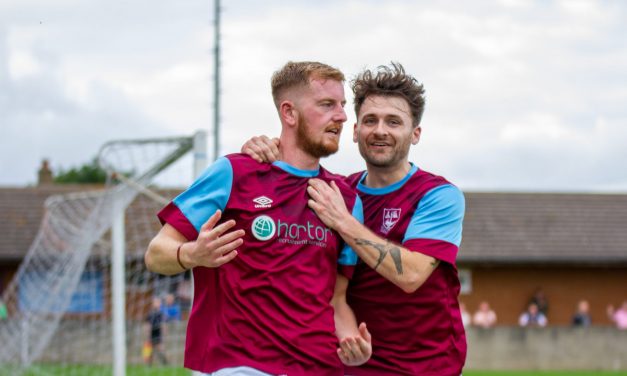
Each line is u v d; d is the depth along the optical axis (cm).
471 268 3425
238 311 499
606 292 3459
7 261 3138
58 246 1761
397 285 571
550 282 3444
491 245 3469
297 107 527
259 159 523
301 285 504
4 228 3297
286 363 495
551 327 2430
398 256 563
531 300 3416
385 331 605
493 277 3428
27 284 1825
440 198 600
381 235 606
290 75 530
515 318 3416
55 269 1697
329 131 528
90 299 2075
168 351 1897
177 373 1791
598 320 3444
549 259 3381
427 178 613
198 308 520
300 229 514
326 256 521
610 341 2431
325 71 528
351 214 557
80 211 1731
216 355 500
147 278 1827
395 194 610
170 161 1215
